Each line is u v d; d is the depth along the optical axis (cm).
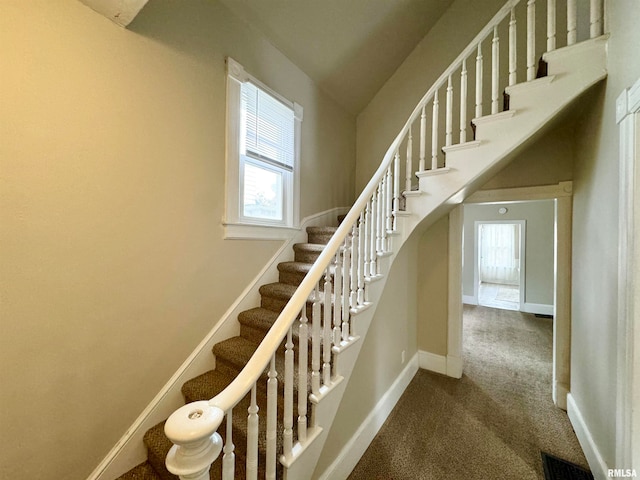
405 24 275
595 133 161
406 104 318
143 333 145
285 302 200
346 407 155
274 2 199
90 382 125
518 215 545
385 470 158
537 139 211
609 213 140
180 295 163
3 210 102
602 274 149
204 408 76
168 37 154
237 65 193
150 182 147
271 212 237
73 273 119
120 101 134
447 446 177
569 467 160
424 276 289
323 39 244
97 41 125
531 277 531
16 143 104
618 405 120
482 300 634
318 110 289
